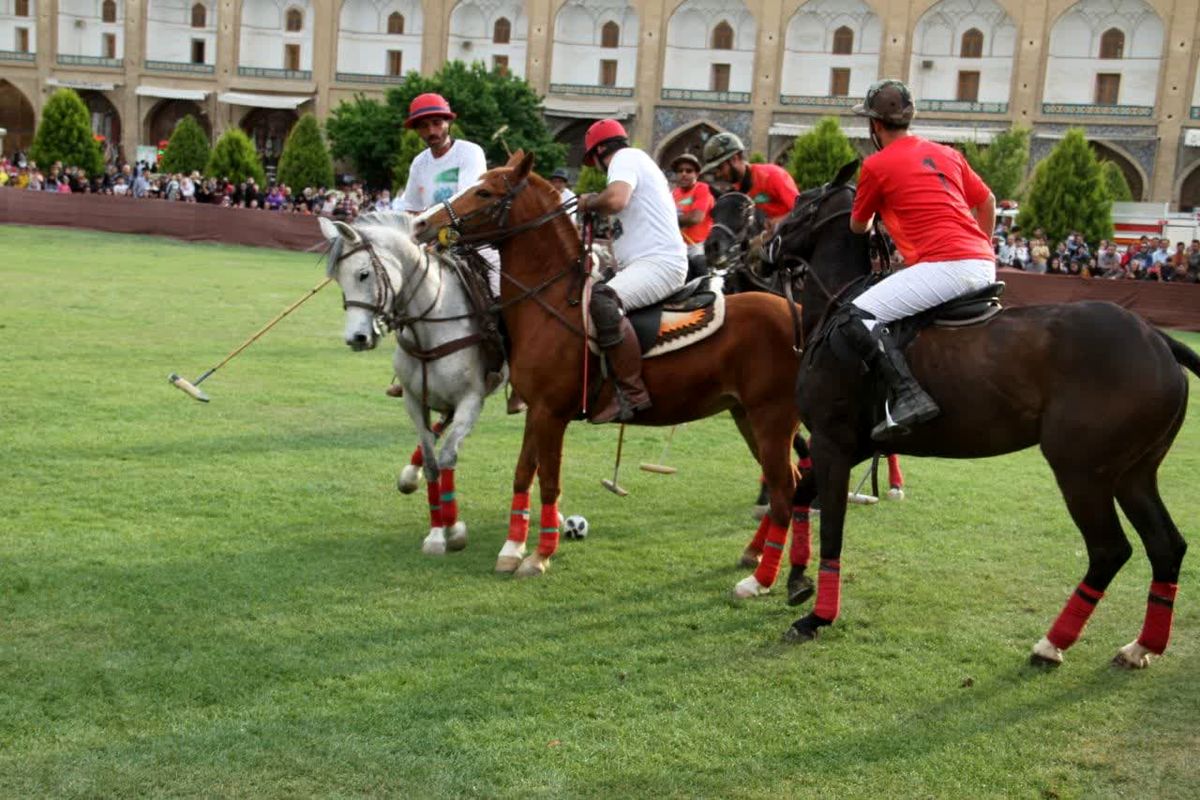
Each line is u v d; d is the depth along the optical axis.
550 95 56.72
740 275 8.30
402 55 58.75
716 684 5.37
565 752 4.63
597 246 7.73
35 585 6.13
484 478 9.11
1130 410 5.22
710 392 6.84
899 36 52.25
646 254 6.79
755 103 54.44
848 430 6.01
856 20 53.34
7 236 29.81
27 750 4.45
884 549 7.70
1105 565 5.48
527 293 6.89
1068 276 25.30
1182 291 24.30
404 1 58.53
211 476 8.55
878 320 5.74
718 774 4.52
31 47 59.84
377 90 58.22
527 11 56.50
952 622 6.31
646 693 5.25
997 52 51.81
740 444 11.06
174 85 59.00
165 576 6.39
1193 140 47.91
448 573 6.79
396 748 4.60
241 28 58.62
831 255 6.38
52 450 9.00
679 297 6.87
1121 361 5.25
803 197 6.56
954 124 52.09
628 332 6.68
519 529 6.94
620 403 6.76
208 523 7.41
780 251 6.61
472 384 7.15
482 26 58.22
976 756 4.75
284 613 5.98
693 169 10.00
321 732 4.70
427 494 7.75
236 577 6.46
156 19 59.19
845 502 6.08
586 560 7.20
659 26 55.38
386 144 49.25
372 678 5.25
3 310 16.50
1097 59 50.34
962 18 52.00
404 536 7.45
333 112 52.62
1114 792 4.49
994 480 10.05
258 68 58.81
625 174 6.68
